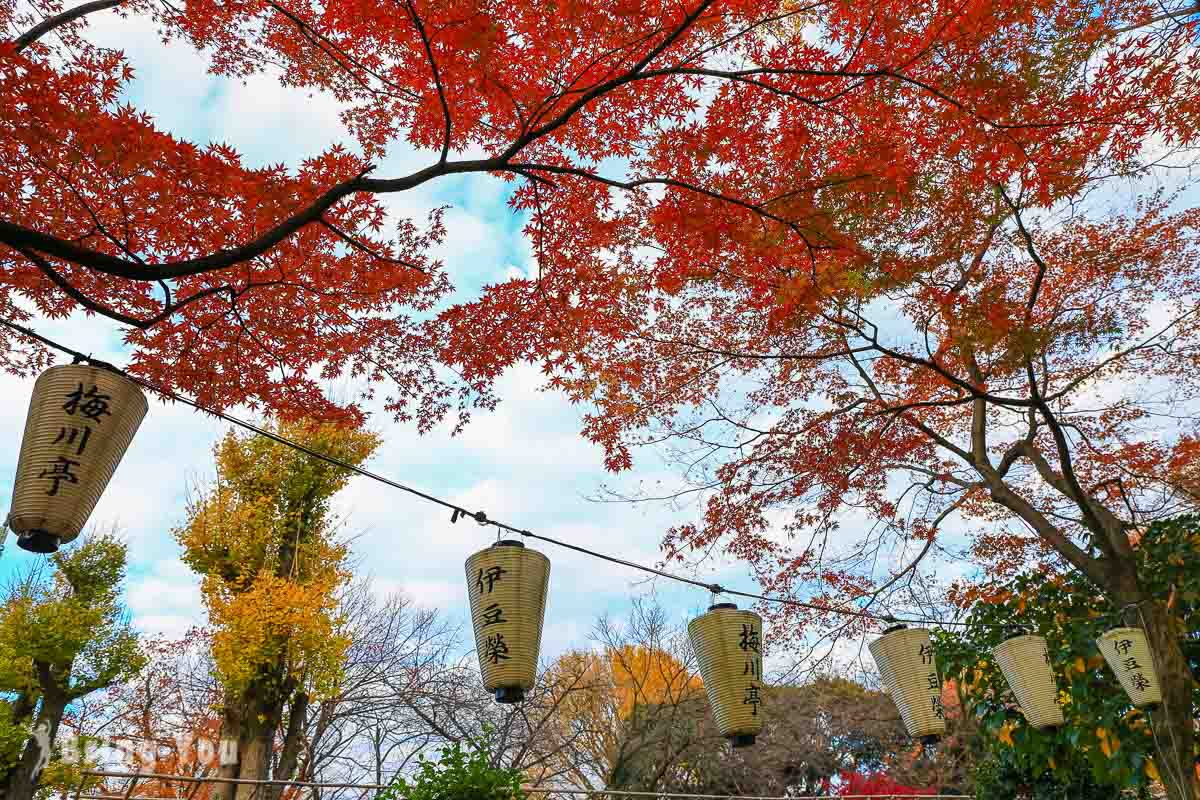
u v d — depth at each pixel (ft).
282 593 53.01
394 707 64.44
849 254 20.98
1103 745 27.17
